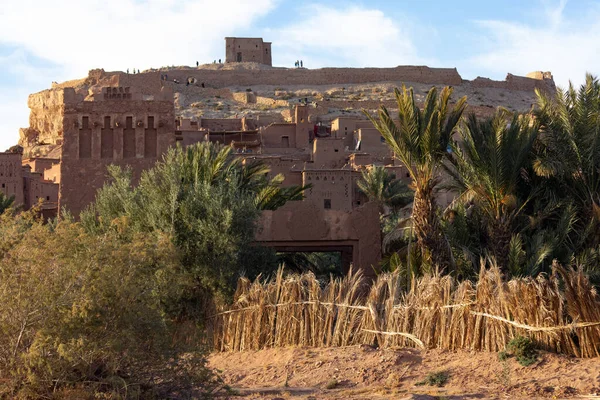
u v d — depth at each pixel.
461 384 13.29
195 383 13.01
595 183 22.81
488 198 21.89
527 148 21.44
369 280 24.28
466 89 144.38
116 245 12.77
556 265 14.55
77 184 31.91
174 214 21.83
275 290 18.23
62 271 11.90
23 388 11.52
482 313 14.80
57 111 139.50
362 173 55.31
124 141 32.44
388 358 15.05
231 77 141.12
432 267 20.45
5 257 12.29
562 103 22.83
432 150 20.62
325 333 17.03
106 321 11.84
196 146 27.19
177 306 20.06
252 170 30.14
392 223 44.69
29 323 11.67
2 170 65.88
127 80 116.69
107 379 11.62
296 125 85.81
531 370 13.44
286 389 14.08
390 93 135.50
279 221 24.75
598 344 13.67
